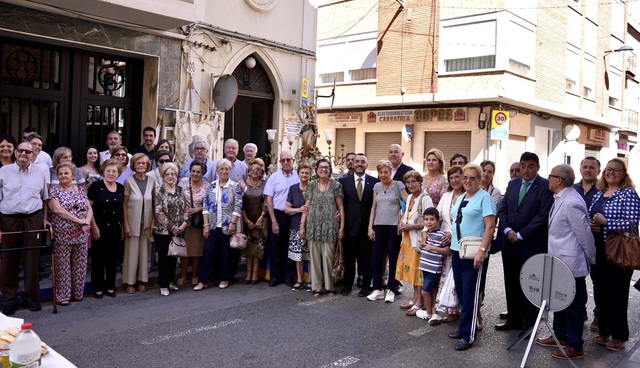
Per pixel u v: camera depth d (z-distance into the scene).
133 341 5.37
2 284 6.05
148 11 8.19
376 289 7.34
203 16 10.23
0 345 2.74
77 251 6.64
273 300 7.16
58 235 6.40
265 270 8.30
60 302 6.50
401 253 6.84
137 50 9.17
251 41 11.14
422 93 18.67
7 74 8.24
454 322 6.46
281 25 11.84
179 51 9.84
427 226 6.30
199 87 10.23
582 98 22.72
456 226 5.79
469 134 18.16
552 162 21.56
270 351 5.23
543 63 19.36
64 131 8.87
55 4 7.86
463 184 5.74
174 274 7.58
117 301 6.81
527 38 18.39
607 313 5.78
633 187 5.73
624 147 29.31
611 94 26.55
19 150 5.96
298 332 5.85
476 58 17.69
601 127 25.64
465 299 5.61
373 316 6.58
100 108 9.33
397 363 5.07
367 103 19.83
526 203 6.00
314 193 7.45
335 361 5.04
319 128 22.05
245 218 7.92
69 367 2.80
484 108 17.58
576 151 23.28
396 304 7.17
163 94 9.64
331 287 7.47
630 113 29.50
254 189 7.96
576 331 5.37
